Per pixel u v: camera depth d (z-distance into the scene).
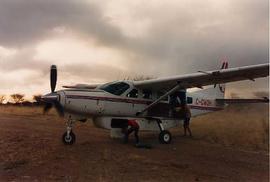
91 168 9.37
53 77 13.91
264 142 14.87
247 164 10.99
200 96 17.47
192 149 12.94
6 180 8.30
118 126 14.02
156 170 9.45
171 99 14.94
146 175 8.95
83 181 8.30
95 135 15.29
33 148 11.44
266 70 13.16
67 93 12.43
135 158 10.55
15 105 30.55
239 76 13.84
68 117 12.73
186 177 9.01
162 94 14.85
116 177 8.68
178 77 13.77
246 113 21.39
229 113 22.28
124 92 13.77
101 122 13.49
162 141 13.92
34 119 20.78
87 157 10.47
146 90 14.46
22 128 16.03
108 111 13.41
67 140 12.31
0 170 9.09
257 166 10.80
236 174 9.68
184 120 15.74
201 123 20.84
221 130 17.91
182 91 15.27
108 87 13.67
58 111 12.48
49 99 12.16
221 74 13.41
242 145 14.47
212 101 17.97
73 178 8.51
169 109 14.80
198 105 17.31
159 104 14.56
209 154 12.17
